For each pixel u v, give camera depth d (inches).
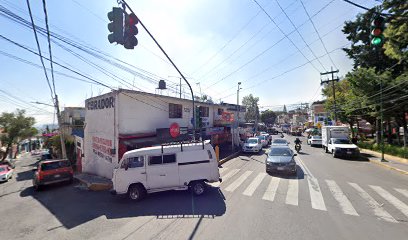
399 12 333.7
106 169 580.7
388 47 447.2
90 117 675.4
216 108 1031.6
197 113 495.2
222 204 317.4
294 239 209.5
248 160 721.0
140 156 373.7
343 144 766.5
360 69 784.3
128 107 568.1
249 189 383.6
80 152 759.7
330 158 736.3
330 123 1663.4
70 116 1224.2
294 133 2165.4
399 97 673.6
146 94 595.8
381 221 244.4
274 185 403.5
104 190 465.7
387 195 335.9
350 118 1192.2
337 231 222.7
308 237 212.4
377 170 530.9
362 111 957.2
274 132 2444.6
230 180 455.5
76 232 261.1
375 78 728.3
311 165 605.0
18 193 515.5
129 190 370.3
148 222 270.8
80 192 462.6
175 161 372.2
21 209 375.9
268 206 298.7
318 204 301.0
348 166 586.9
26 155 2234.3
